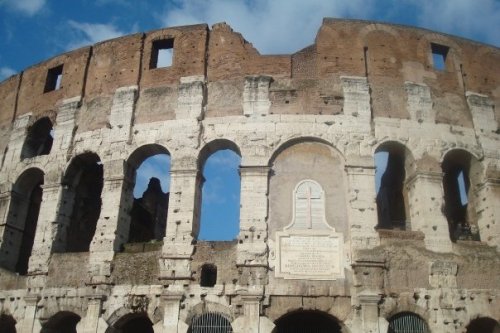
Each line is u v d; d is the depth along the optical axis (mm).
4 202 38906
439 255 32219
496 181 35406
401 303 30797
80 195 43094
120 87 38562
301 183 33750
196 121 35781
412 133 35500
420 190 34000
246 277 31031
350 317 30250
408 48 38562
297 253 31734
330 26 38625
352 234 32094
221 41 38656
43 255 34938
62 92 40781
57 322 33938
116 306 31938
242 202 33031
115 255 33344
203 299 31047
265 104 35812
